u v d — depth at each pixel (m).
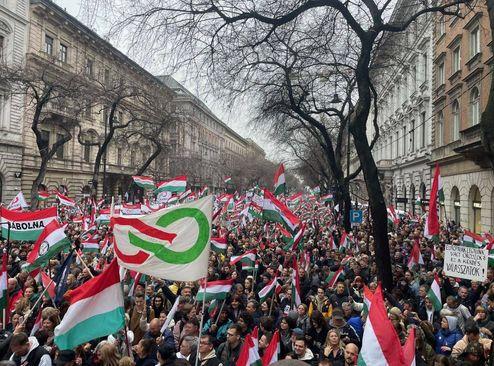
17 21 33.12
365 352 4.20
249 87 14.98
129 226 5.60
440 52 28.80
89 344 5.94
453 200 26.64
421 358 5.74
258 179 65.19
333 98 23.16
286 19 10.87
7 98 30.70
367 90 11.08
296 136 43.59
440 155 28.64
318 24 14.16
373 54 18.55
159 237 5.55
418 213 35.09
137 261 5.55
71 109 30.30
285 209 12.46
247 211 20.00
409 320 7.20
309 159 45.66
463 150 21.31
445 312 7.20
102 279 4.98
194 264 5.46
